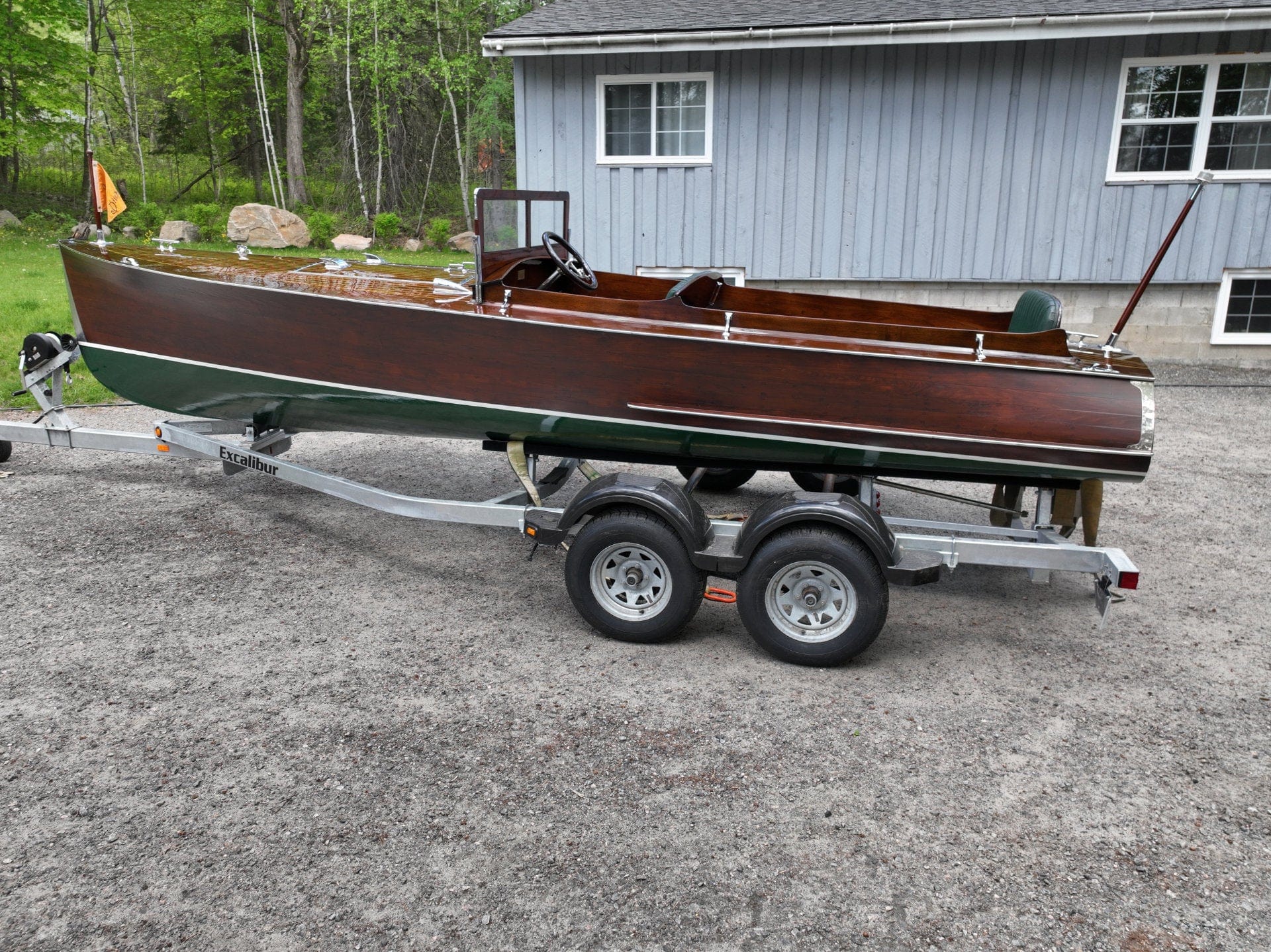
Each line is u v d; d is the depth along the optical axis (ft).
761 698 11.28
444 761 9.73
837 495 12.01
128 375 16.40
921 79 32.58
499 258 14.33
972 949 7.30
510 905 7.68
